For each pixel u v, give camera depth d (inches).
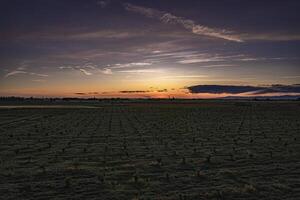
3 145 1122.7
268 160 816.9
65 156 901.2
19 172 695.1
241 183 592.7
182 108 4808.1
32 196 524.4
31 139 1294.3
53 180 625.6
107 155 914.1
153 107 5310.0
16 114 3068.4
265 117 2615.7
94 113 3376.0
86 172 691.4
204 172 682.8
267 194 523.5
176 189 556.4
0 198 514.3
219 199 501.7
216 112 3518.7
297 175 654.5
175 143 1157.1
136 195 524.1
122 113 3380.9
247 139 1257.4
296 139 1242.0
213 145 1102.4
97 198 510.3
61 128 1745.8
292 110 3902.6
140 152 962.7
